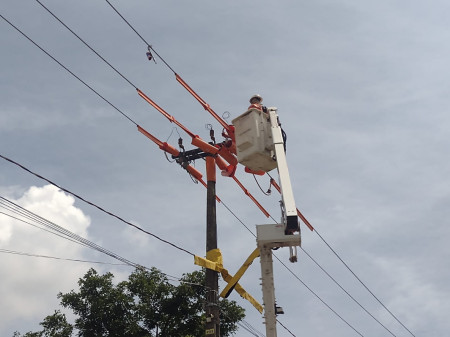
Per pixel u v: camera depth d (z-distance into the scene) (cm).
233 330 2317
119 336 2208
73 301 2289
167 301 2297
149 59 1216
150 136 1507
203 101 1366
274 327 785
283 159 830
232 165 1495
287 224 750
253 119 925
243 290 1416
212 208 1481
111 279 2377
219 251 1423
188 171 1531
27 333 2216
